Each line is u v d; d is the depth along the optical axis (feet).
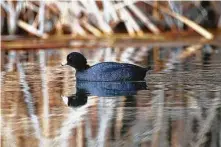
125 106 59.52
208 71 77.61
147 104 59.98
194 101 60.64
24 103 61.46
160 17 131.23
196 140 48.11
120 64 71.82
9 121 54.54
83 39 118.62
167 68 80.94
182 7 132.26
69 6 122.42
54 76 77.00
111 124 52.95
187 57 94.02
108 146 46.96
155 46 110.32
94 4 122.72
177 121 53.67
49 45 111.24
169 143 47.34
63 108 59.21
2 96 64.80
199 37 121.70
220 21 136.87
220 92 64.64
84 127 52.19
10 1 120.26
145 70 71.72
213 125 52.11
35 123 53.83
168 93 64.59
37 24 125.70
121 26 130.11
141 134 49.85
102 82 71.61
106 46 110.83
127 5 124.77
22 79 74.79
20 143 47.96
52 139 48.83
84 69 73.05
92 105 60.18
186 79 71.97
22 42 114.32
